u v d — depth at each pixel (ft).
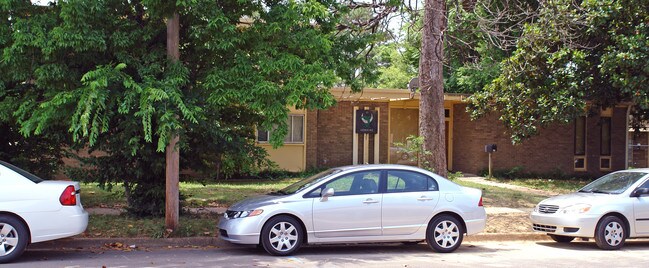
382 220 33.24
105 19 34.12
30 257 31.37
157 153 38.70
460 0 55.67
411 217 33.73
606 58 56.75
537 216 38.81
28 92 35.40
